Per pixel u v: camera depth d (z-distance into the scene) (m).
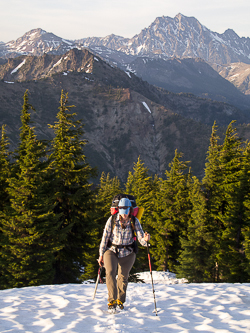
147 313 4.42
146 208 34.19
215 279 24.89
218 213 24.80
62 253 19.03
